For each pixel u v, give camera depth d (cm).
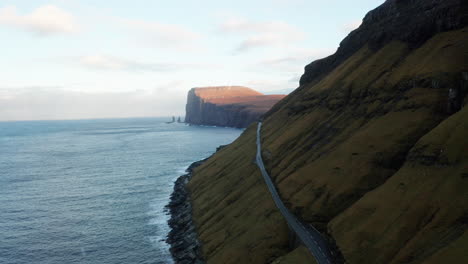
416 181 7044
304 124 14138
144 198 14862
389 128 9706
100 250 9706
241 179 12694
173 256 9281
